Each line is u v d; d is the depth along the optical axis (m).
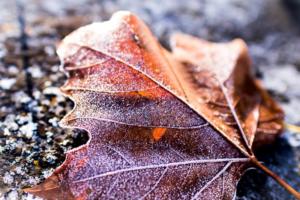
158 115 0.23
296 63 0.40
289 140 0.30
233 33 0.43
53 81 0.29
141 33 0.26
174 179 0.22
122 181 0.22
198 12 0.45
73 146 0.25
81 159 0.22
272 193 0.26
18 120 0.26
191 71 0.28
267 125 0.27
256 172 0.27
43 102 0.27
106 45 0.24
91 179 0.21
